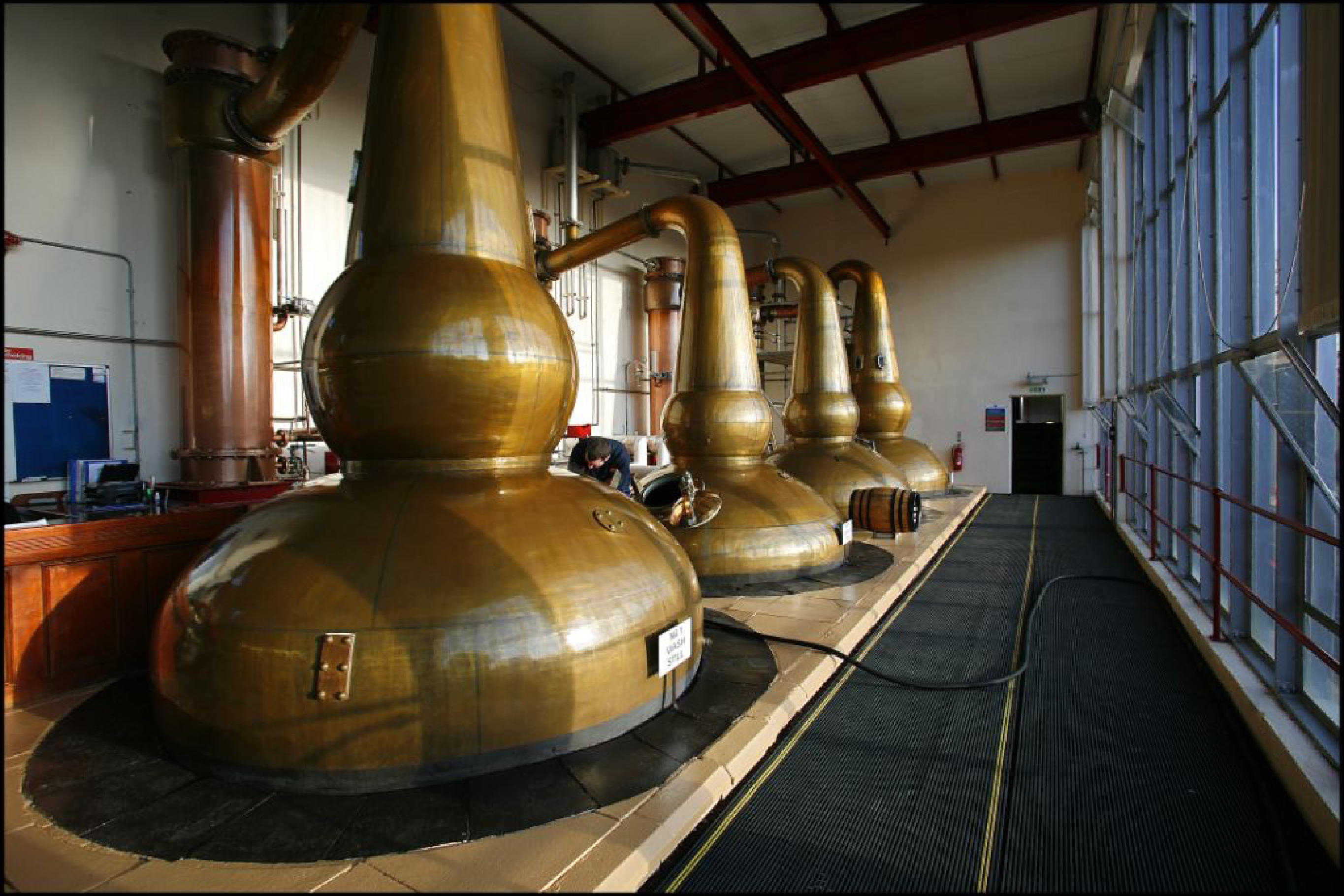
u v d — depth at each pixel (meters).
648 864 2.17
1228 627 4.32
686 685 3.34
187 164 5.36
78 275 5.43
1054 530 9.41
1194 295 5.32
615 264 12.55
